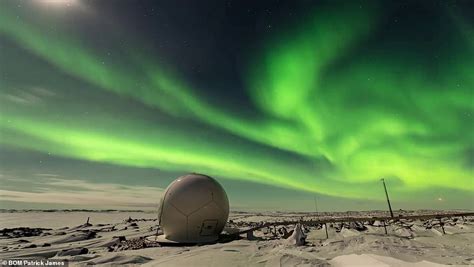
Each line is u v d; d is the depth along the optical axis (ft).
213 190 68.39
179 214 64.80
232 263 32.32
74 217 309.83
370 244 44.73
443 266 30.60
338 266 31.53
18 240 84.43
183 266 31.63
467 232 74.02
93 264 35.70
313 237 77.41
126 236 88.33
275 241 57.67
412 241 49.83
